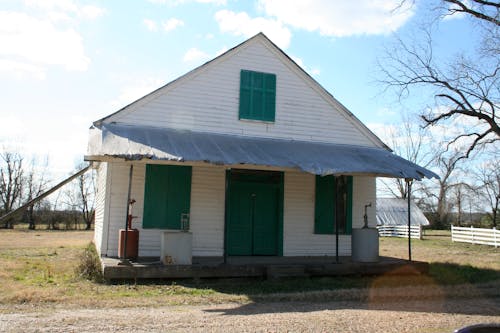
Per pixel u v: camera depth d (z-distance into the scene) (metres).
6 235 31.47
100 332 6.31
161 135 12.37
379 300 9.51
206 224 13.71
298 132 14.63
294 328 6.85
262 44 14.55
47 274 11.38
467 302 9.56
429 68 20.75
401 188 52.00
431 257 19.05
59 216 46.44
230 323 7.06
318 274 12.00
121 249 11.48
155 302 8.60
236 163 11.08
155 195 13.14
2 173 49.97
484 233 27.61
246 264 11.66
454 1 19.45
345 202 15.24
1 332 6.16
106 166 13.08
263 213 14.53
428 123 21.69
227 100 13.99
